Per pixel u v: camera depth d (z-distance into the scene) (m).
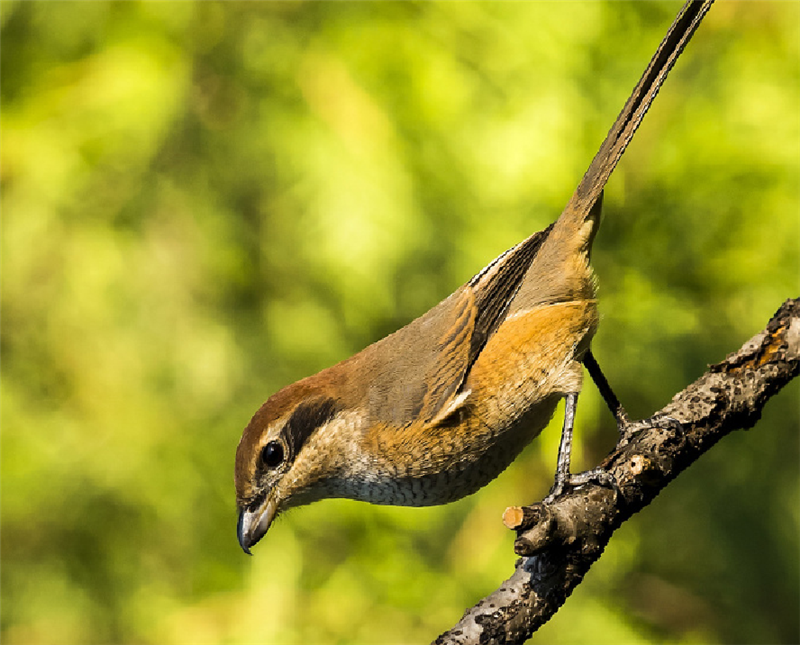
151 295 11.05
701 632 11.79
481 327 7.36
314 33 11.09
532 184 10.74
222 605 11.12
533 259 7.58
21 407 11.05
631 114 7.47
